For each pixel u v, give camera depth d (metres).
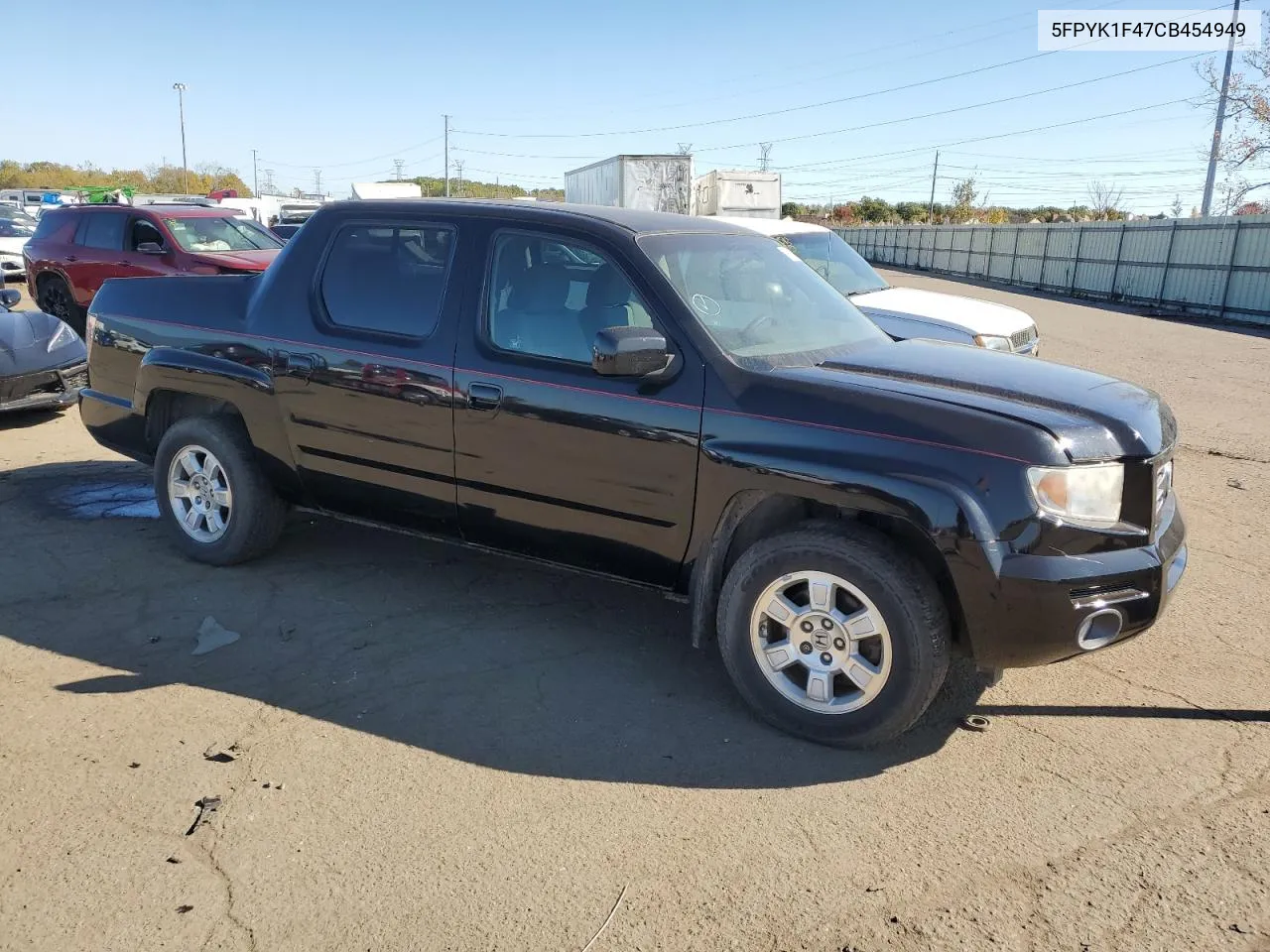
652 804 3.07
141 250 12.41
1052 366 3.95
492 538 4.13
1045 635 3.11
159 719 3.49
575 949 2.46
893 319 7.93
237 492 4.71
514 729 3.50
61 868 2.71
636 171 21.19
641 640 4.26
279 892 2.64
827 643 3.36
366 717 3.55
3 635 4.11
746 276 4.18
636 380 3.61
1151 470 3.25
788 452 3.32
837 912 2.60
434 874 2.72
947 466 3.13
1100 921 2.57
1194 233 25.20
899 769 3.29
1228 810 3.06
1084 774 3.26
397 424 4.14
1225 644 4.28
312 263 4.47
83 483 6.38
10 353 7.54
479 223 4.09
